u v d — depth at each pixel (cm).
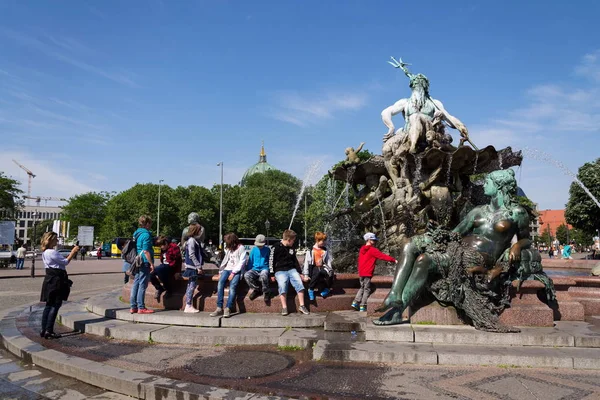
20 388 561
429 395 492
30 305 1246
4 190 5284
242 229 8600
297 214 9444
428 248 738
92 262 4484
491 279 723
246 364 614
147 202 7569
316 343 689
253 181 11375
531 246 785
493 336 660
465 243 773
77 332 843
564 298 798
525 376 557
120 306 980
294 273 856
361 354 625
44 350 690
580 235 9162
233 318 812
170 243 958
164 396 508
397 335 683
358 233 1586
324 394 495
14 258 3425
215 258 1416
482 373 570
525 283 741
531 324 719
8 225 3247
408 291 719
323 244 909
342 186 3909
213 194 8700
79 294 1460
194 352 680
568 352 616
